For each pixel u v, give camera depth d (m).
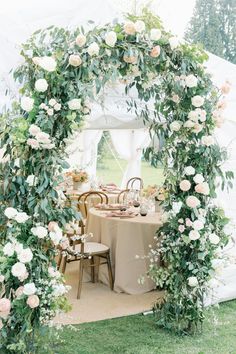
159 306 3.83
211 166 3.54
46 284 2.84
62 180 2.90
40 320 2.85
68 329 3.68
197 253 3.56
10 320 2.83
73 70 2.87
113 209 5.35
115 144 9.88
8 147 2.84
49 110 2.79
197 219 3.52
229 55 12.52
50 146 2.79
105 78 2.96
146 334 3.65
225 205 4.61
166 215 3.62
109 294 4.69
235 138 4.57
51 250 2.96
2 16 3.38
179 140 3.53
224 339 3.61
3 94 3.28
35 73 2.85
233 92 4.41
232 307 4.47
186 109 3.44
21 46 3.05
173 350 3.37
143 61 3.12
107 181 12.80
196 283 3.46
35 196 2.85
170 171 3.56
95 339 3.52
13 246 2.71
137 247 4.70
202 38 12.60
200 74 3.41
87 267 5.14
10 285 2.83
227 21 12.53
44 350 3.22
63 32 2.99
